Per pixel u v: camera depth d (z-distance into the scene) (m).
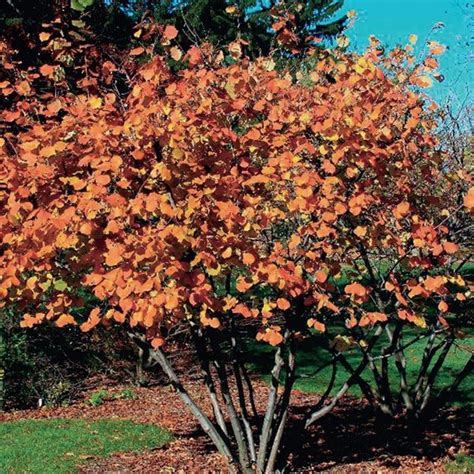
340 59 5.11
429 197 5.35
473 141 7.33
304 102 4.95
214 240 4.26
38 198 4.51
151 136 4.27
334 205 4.60
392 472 6.95
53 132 4.34
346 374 12.20
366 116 4.55
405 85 4.91
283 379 12.45
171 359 14.80
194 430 9.47
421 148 5.72
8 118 5.00
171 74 4.85
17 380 11.52
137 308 4.04
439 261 5.54
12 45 8.03
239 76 4.51
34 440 8.80
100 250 4.34
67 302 4.73
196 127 4.34
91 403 11.69
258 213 4.43
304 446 8.05
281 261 4.41
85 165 4.58
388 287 4.87
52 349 12.54
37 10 8.45
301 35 5.66
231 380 12.89
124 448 8.39
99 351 13.42
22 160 4.50
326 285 5.02
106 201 4.09
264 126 4.71
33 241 4.34
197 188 4.40
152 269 4.12
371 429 8.73
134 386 12.93
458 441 7.96
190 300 4.08
